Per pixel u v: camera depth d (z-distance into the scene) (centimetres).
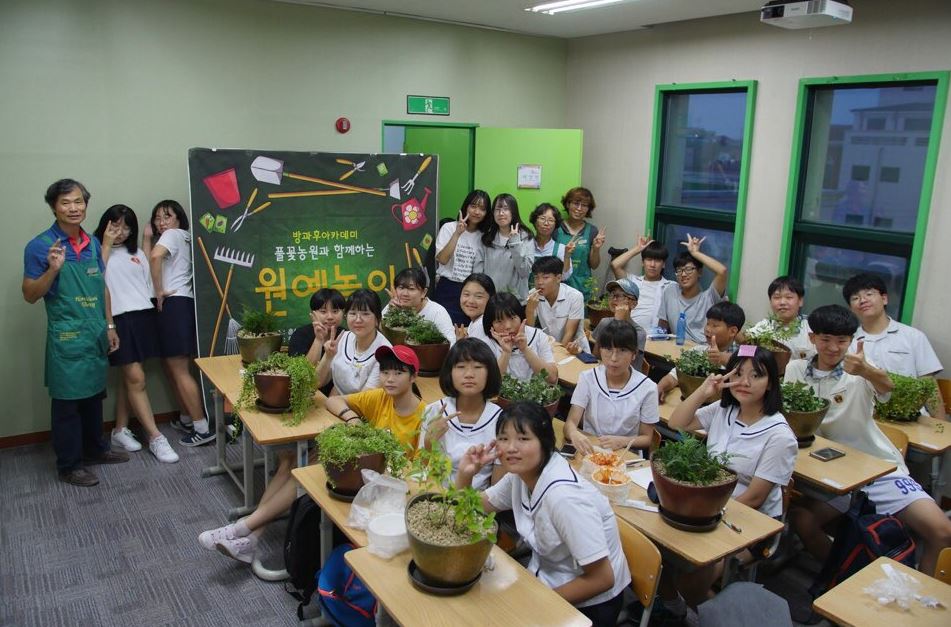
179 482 425
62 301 402
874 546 289
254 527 332
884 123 452
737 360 286
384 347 302
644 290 531
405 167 523
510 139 611
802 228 496
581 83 645
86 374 412
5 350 451
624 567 236
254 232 480
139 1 456
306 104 525
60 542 357
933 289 427
